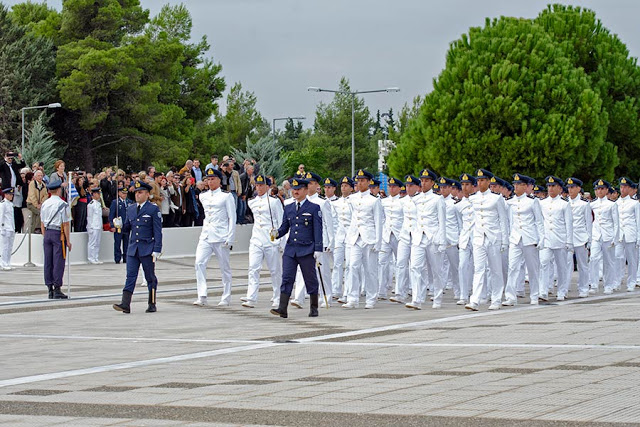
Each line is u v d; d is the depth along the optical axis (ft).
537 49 187.52
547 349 49.16
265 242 75.51
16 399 38.68
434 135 187.42
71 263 118.42
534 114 181.57
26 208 118.01
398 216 82.84
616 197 99.04
